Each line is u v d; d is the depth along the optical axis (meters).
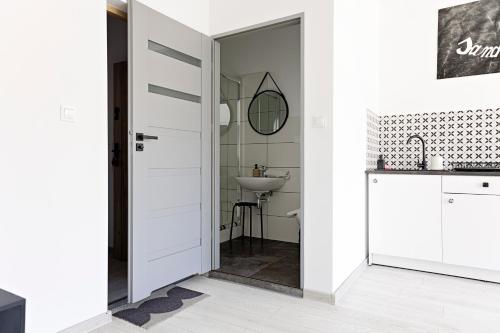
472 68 3.15
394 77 3.51
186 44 2.55
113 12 2.19
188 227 2.59
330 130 2.26
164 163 2.36
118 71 3.40
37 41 1.65
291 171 3.88
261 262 3.06
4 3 1.52
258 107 4.09
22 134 1.59
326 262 2.28
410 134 3.44
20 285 1.59
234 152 4.19
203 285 2.61
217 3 2.78
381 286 2.58
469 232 2.69
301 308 2.18
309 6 2.34
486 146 3.10
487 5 3.09
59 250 1.74
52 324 1.71
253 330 1.90
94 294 1.91
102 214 1.96
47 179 1.69
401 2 3.46
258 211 4.12
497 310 2.14
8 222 1.54
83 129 1.85
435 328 1.92
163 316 2.07
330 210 2.27
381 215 3.05
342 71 2.44
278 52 3.96
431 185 2.84
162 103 2.34
